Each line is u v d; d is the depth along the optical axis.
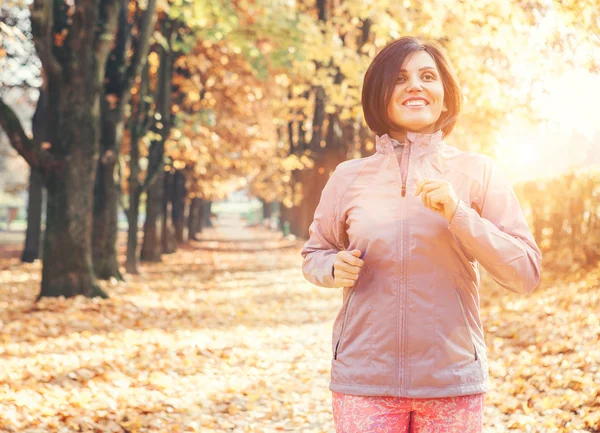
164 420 5.88
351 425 2.39
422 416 2.37
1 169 59.62
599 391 5.54
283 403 6.51
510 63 8.48
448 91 2.58
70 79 12.89
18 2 16.08
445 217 2.23
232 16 15.34
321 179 25.92
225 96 27.34
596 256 11.90
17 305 12.76
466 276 2.38
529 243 2.31
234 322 11.47
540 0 7.26
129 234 20.27
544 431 5.10
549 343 7.52
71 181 12.86
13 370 7.39
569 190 12.73
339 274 2.36
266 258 29.92
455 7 8.29
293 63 16.45
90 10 12.81
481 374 2.36
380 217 2.39
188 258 29.09
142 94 19.73
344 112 13.45
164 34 20.62
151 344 9.06
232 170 35.66
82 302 12.39
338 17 14.47
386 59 2.50
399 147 2.48
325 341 9.70
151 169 20.75
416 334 2.32
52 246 12.88
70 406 6.12
